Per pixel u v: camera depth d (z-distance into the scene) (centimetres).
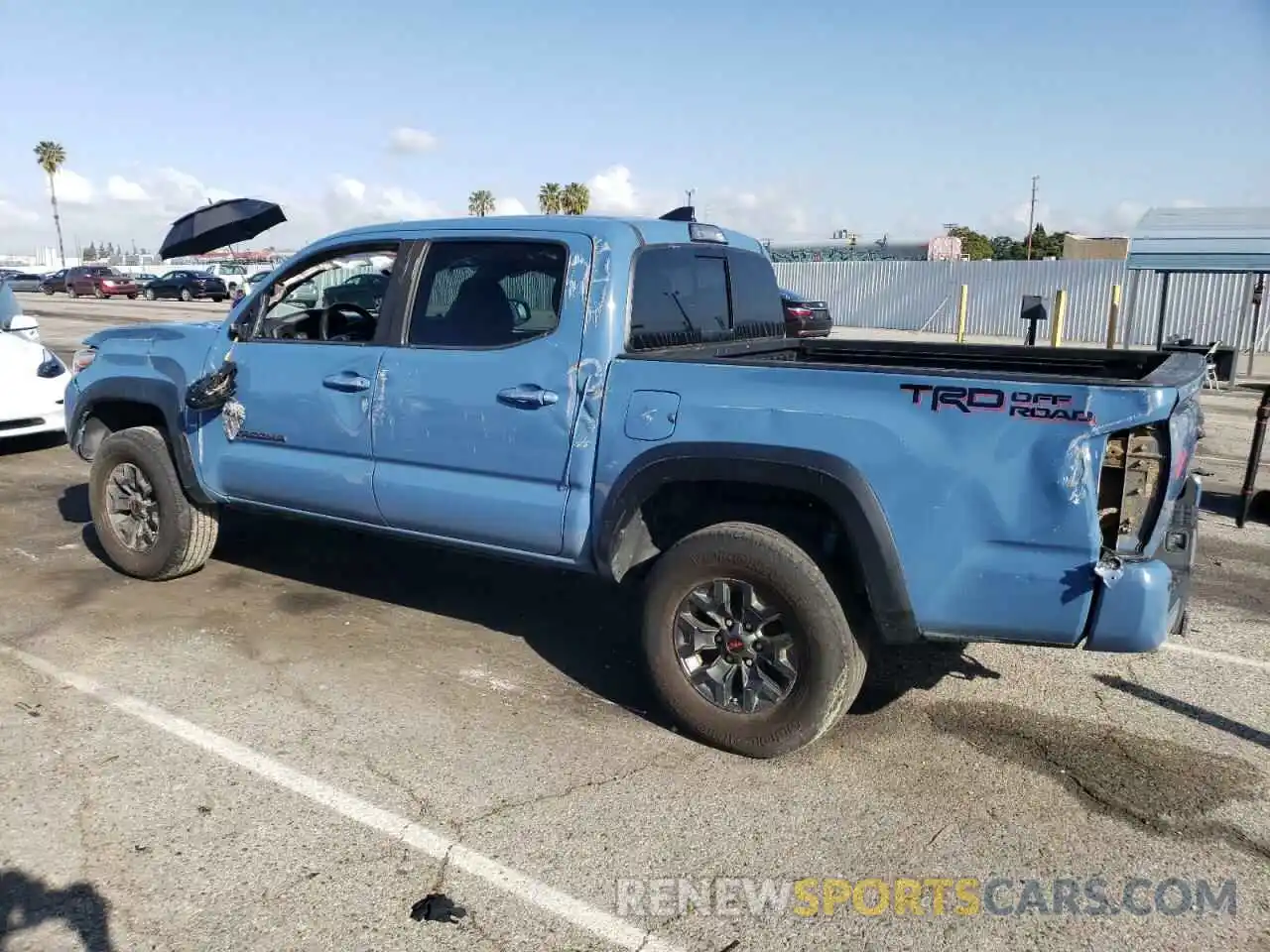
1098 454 331
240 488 532
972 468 345
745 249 532
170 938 284
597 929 293
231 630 514
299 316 538
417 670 471
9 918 289
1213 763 398
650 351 428
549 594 582
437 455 452
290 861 320
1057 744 412
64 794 354
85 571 604
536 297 432
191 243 852
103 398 578
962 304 2375
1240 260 1719
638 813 353
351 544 671
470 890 309
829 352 560
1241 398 1611
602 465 409
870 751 403
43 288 4769
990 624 353
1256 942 293
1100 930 298
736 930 295
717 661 394
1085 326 2942
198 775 370
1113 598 333
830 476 361
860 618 386
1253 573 657
